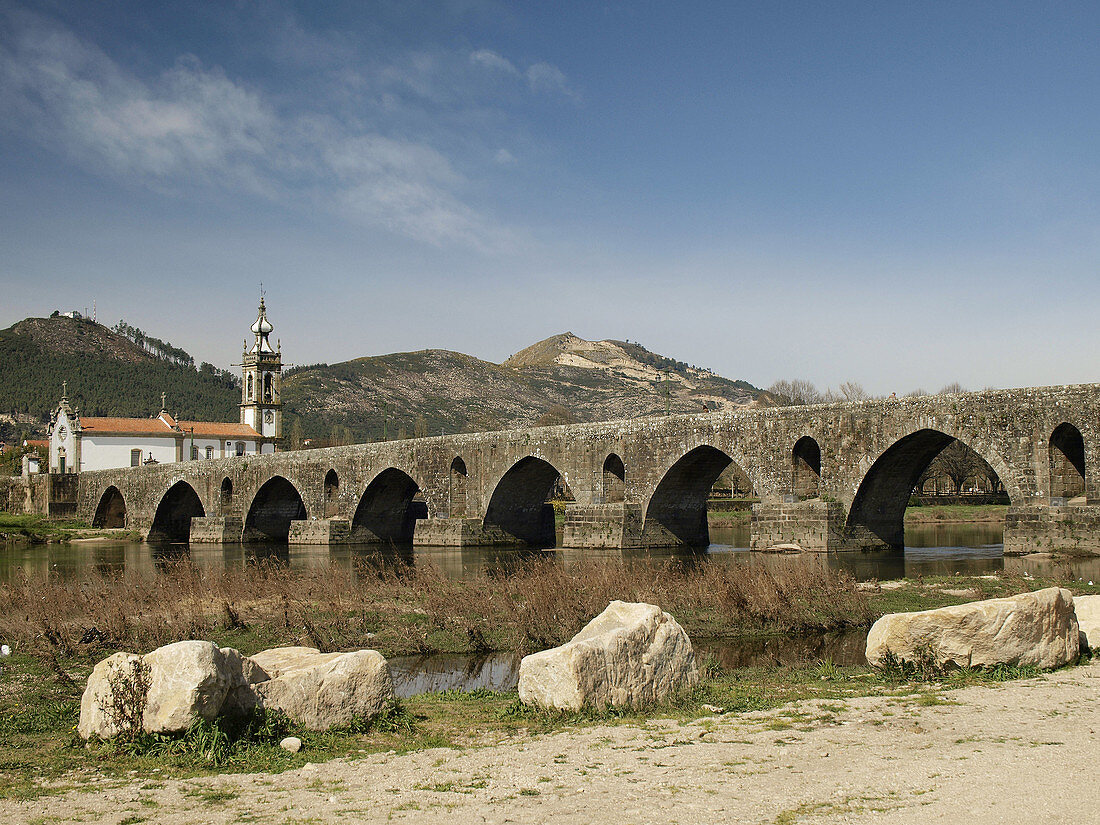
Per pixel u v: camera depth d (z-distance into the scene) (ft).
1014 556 142.31
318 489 283.18
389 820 35.42
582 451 210.59
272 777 41.63
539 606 93.15
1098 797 34.50
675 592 103.04
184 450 460.55
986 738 43.75
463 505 243.19
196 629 89.30
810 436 170.71
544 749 45.39
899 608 97.25
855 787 37.19
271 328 499.51
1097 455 136.15
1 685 69.87
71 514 398.42
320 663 51.98
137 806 37.93
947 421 152.05
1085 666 60.13
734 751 43.57
